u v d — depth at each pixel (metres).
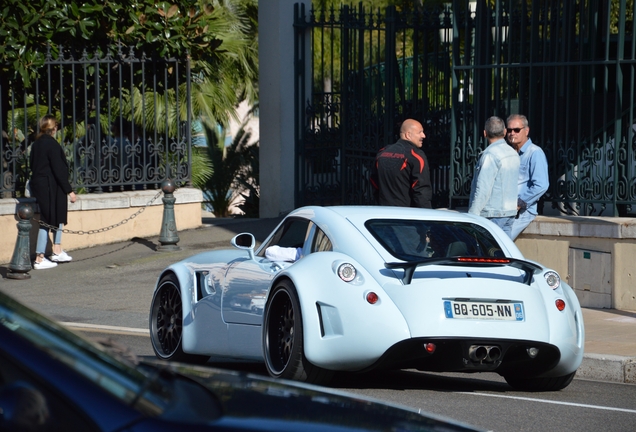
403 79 32.50
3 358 4.95
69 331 6.11
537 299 13.12
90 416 4.89
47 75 31.67
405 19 32.66
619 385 15.43
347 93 34.59
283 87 35.91
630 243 20.55
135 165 33.44
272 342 13.50
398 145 20.59
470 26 23.97
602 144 21.72
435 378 15.87
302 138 36.25
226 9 52.62
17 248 26.39
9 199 28.92
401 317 12.42
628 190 21.39
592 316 20.12
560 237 21.42
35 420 4.71
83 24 29.81
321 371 12.85
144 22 31.17
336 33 47.91
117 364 5.84
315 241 14.08
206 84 48.25
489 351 12.53
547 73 24.30
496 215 19.86
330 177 36.00
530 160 21.03
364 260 13.04
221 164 55.81
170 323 16.36
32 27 29.20
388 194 20.61
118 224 30.17
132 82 31.50
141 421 4.96
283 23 35.78
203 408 5.51
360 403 6.34
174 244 30.08
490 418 12.14
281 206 36.16
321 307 12.72
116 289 24.98
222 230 33.12
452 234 13.91
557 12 22.50
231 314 14.62
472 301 12.66
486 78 23.48
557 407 13.07
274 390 6.30
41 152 27.75
